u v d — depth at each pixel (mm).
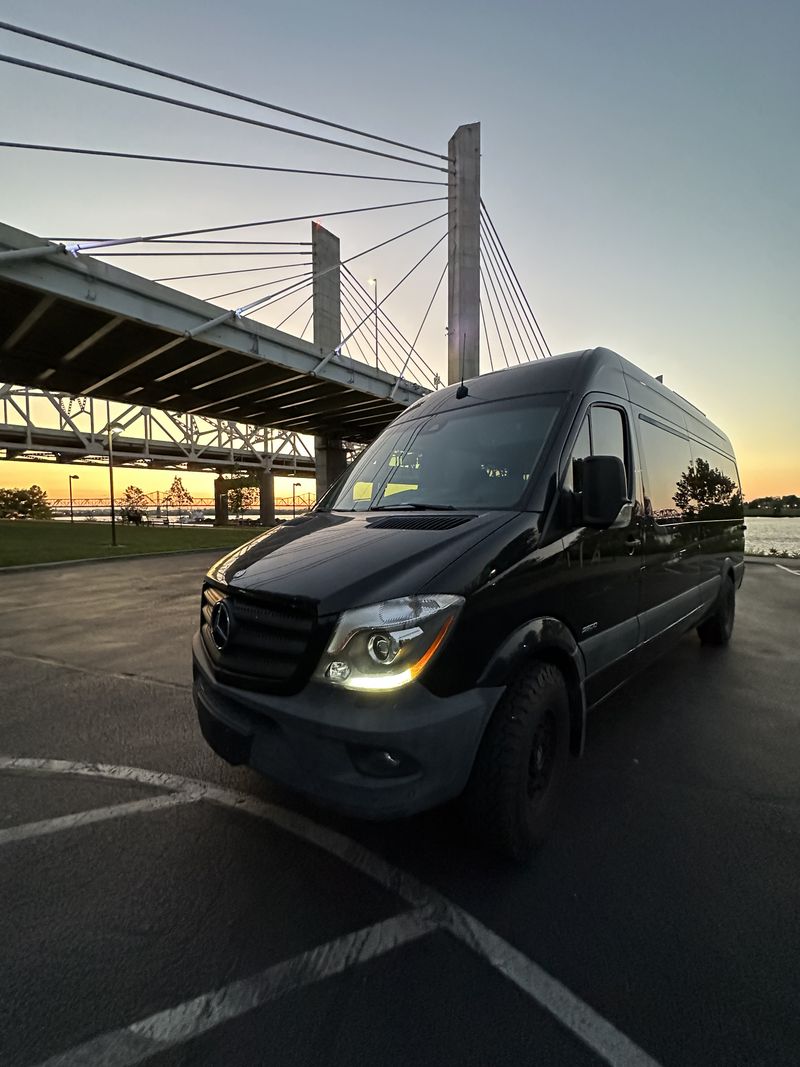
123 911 2277
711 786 3336
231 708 2512
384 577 2301
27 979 1942
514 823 2461
